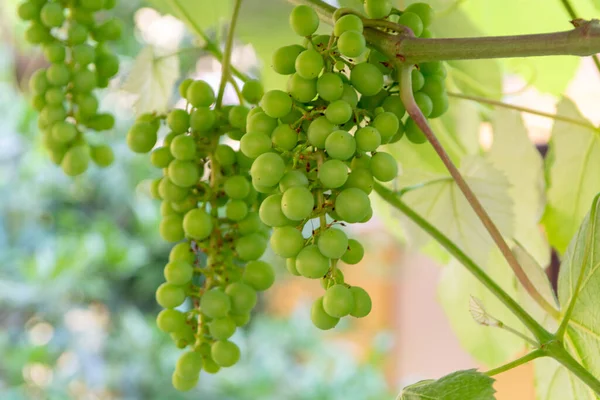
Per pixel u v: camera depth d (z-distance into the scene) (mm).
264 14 719
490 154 712
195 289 572
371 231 2475
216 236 570
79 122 639
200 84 573
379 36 521
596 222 543
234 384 2059
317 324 503
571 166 668
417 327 2385
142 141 583
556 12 734
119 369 2031
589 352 556
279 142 506
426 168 712
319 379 2105
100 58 655
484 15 756
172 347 2096
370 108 537
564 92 767
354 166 513
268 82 746
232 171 576
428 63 550
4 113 1985
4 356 1902
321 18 562
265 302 2592
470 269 578
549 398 615
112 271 2125
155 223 2186
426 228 603
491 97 735
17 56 1832
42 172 2064
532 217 705
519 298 650
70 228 2125
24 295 1933
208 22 696
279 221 496
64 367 1997
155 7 709
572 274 558
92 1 635
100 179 2133
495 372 529
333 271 499
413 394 528
